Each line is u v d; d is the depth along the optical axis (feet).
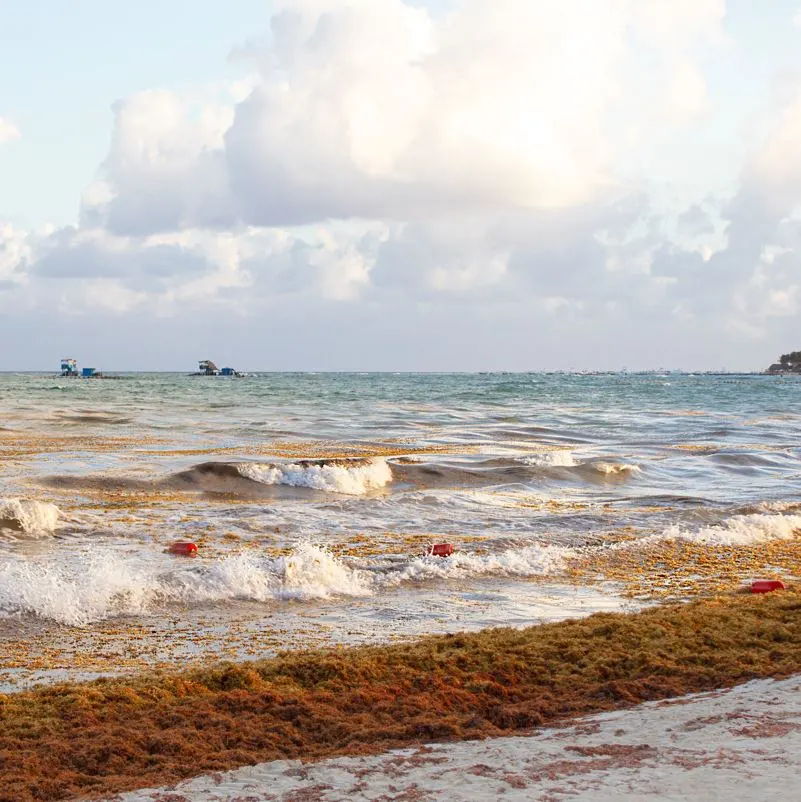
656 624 35.09
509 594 46.19
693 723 21.49
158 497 76.84
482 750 20.54
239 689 27.32
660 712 23.17
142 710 25.20
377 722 24.30
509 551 55.36
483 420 198.08
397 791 17.62
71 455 107.24
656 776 17.56
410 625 39.47
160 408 225.76
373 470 91.25
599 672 29.07
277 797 17.71
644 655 30.35
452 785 17.79
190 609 41.47
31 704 25.90
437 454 118.42
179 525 62.44
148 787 19.16
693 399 346.54
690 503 81.66
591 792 16.80
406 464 99.25
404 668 29.66
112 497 75.31
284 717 24.79
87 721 24.09
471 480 95.09
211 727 23.77
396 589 46.88
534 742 20.99
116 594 41.98
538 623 39.96
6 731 23.43
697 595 46.24
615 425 187.73
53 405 230.68
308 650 34.45
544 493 88.07
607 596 46.03
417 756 20.31
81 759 21.34
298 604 43.21
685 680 27.91
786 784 16.72
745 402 324.19
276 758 21.48
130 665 32.35
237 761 21.04
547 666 30.19
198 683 27.91
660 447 138.51
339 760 20.27
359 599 44.65
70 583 42.73
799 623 35.19
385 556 53.83
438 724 23.22
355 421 185.16
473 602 44.34
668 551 57.82
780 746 19.20
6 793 19.19
